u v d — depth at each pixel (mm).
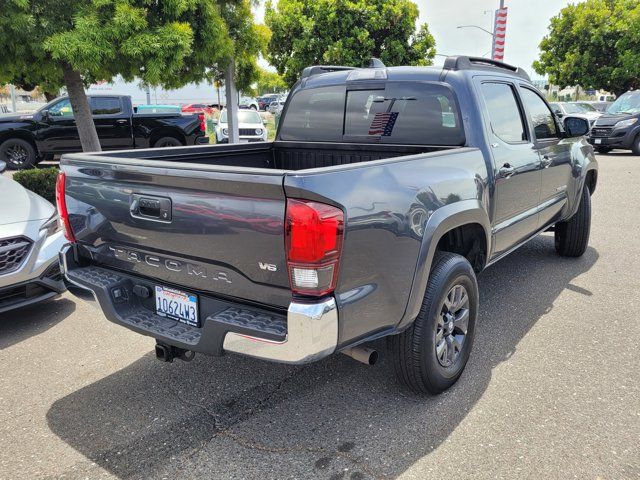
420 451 2559
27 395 3145
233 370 3420
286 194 2090
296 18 19859
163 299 2719
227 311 2389
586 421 2768
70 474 2457
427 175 2764
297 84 4438
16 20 6125
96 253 2971
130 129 13258
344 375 3320
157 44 6523
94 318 4312
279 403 3020
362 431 2730
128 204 2650
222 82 10742
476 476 2379
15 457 2582
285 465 2486
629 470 2396
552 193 4664
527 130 4215
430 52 20594
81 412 2961
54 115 12641
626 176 11586
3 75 7316
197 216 2377
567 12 26344
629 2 24375
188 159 3695
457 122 3525
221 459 2543
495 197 3520
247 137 16734
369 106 3959
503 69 4211
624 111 16359
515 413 2852
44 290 4219
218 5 8586
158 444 2672
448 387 3080
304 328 2123
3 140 12617
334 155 4176
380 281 2420
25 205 4328
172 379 3314
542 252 5953
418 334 2771
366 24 19703
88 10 6461
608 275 5121
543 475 2373
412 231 2561
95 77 8242
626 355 3496
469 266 3072
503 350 3594
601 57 25625
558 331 3877
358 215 2244
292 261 2123
